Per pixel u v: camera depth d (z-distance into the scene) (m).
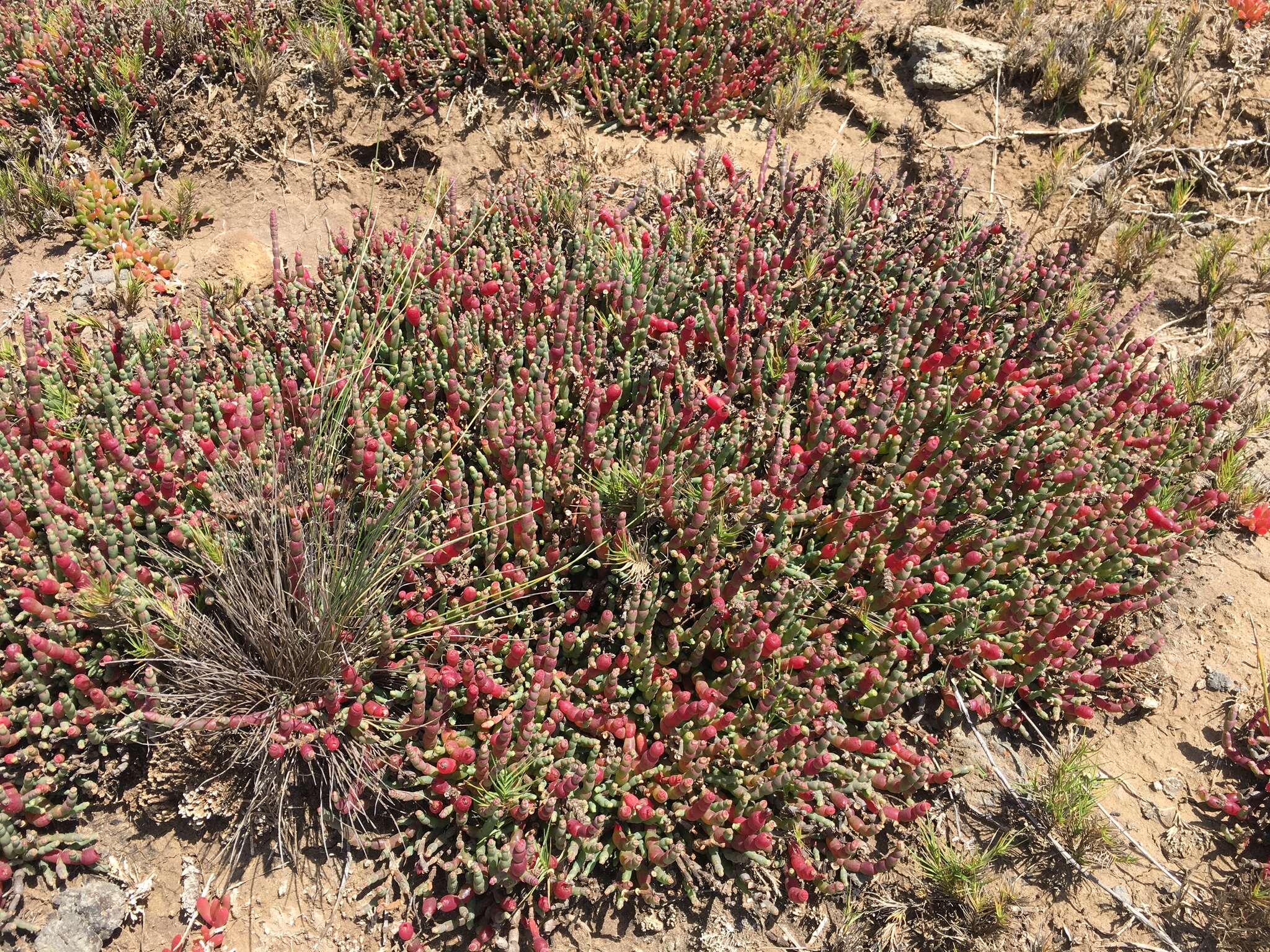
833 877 0.42
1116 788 0.45
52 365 0.50
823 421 0.48
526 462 0.46
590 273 0.55
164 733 0.40
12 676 0.41
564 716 0.42
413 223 0.62
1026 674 0.45
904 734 0.46
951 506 0.49
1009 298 0.56
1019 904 0.42
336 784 0.41
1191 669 0.49
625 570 0.44
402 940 0.39
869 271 0.56
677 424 0.47
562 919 0.40
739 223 0.58
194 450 0.45
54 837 0.40
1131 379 0.54
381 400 0.49
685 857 0.41
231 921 0.40
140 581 0.43
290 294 0.54
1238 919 0.41
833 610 0.47
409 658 0.43
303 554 0.41
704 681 0.44
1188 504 0.51
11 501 0.43
